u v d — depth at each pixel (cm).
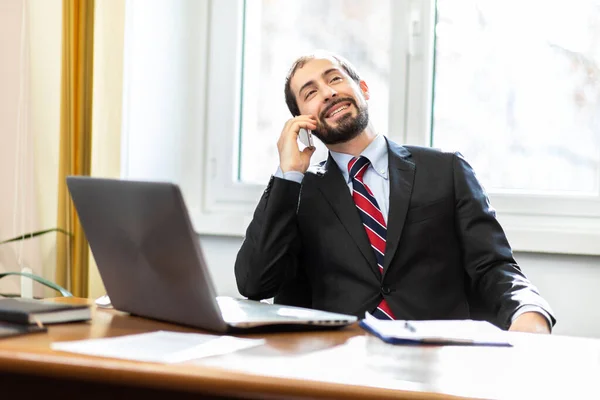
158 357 100
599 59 246
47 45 267
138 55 270
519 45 254
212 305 121
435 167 203
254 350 110
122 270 138
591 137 247
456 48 259
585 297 235
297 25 277
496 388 91
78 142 256
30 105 267
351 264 195
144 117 272
